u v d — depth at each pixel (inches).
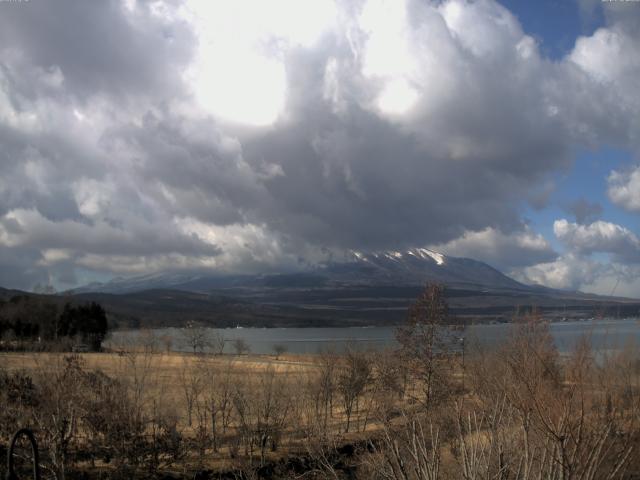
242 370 2429.9
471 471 517.3
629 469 526.6
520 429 560.4
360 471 901.8
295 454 1562.5
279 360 3651.6
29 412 1295.5
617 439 521.3
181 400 1994.3
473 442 573.3
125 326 6624.0
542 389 537.6
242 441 1713.8
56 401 1278.3
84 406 1368.1
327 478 1093.1
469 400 935.7
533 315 1193.4
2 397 1290.6
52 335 3996.1
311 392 2047.2
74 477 1320.1
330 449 1311.5
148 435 1499.8
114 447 1365.7
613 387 595.5
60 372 1428.4
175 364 2832.2
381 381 1836.9
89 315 4744.1
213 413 1724.9
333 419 2047.2
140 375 2085.4
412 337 1855.3
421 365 1770.4
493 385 691.4
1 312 4266.7
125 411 1435.8
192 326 6063.0
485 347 1283.2
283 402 1984.5
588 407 559.8
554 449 484.7
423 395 1745.8
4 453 1291.8
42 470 1298.0
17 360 1720.0
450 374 1676.9
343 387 2064.5
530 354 703.1
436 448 562.6
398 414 1051.9
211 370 2273.6
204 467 1503.4
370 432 1492.4
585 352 647.8
